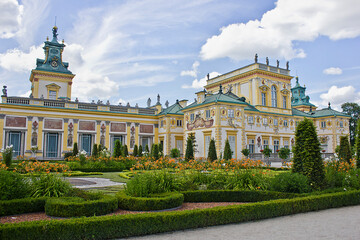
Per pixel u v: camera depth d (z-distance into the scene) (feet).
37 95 189.98
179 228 33.37
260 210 38.93
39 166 64.39
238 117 156.35
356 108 274.36
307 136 57.67
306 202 43.75
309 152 56.75
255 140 183.52
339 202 47.93
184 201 48.01
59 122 159.94
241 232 32.78
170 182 50.21
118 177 81.25
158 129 191.31
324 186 55.42
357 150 81.51
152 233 31.94
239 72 210.18
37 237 26.86
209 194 48.78
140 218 31.48
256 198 49.14
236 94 210.79
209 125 152.76
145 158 113.80
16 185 40.37
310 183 54.75
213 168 69.72
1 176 39.55
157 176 50.93
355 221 38.22
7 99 147.33
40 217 35.65
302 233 32.50
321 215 41.70
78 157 112.27
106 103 191.62
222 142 147.23
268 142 191.11
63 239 27.68
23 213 37.76
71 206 34.73
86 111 167.12
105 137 172.14
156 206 39.65
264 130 189.78
